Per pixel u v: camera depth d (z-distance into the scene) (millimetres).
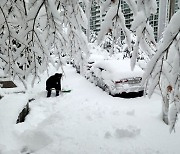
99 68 10883
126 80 8844
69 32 4148
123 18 2461
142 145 4562
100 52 14188
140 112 6855
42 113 7762
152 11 2238
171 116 2834
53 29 3322
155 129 5383
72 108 7617
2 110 6344
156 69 2711
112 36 2771
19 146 4766
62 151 4391
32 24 3111
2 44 3596
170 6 4980
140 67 9891
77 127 5500
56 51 4328
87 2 2949
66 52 4438
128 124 5738
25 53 3750
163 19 6133
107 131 5051
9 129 5410
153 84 2811
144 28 2484
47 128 5434
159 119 6066
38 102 9219
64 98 9633
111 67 9617
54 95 10328
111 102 8430
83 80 12906
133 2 2283
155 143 4648
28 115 7348
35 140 4938
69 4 2938
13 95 7871
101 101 8625
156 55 2418
